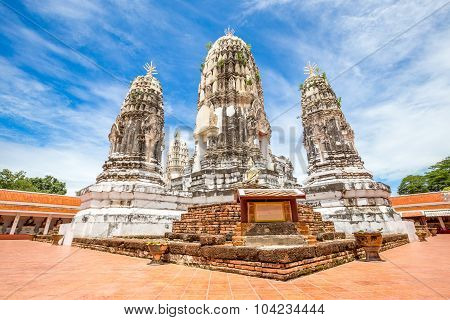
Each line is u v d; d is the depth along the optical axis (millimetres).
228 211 13562
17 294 5488
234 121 28703
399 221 20562
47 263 9953
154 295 5406
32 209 31344
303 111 30391
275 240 8602
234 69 31672
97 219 19266
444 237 25828
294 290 5668
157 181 24234
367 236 10109
